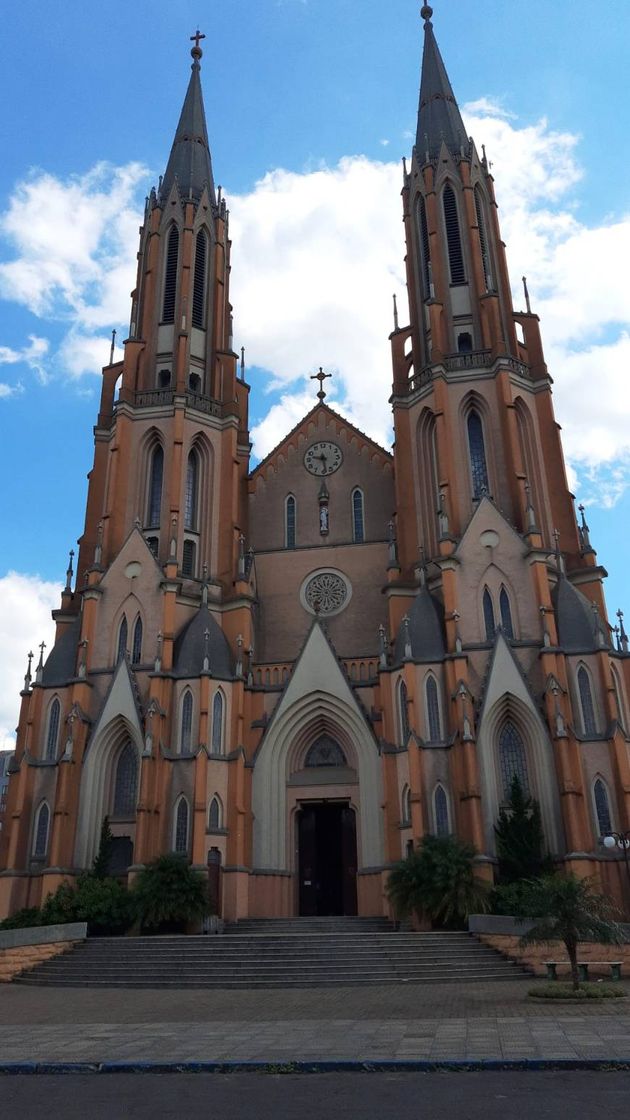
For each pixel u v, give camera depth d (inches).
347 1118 498.9
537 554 2204.7
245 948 1581.0
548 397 2549.2
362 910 2107.5
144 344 2773.1
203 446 2672.2
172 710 2192.4
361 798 2193.7
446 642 2191.2
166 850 2042.3
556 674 2054.6
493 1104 527.8
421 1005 1061.1
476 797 1936.5
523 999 1097.4
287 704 2299.5
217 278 2955.2
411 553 2434.8
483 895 1738.4
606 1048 698.8
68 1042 800.9
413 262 2842.0
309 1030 848.9
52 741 2242.9
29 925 1847.9
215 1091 584.1
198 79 3459.6
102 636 2332.7
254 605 2549.2
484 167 2952.8
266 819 2204.7
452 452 2431.1
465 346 2667.3
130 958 1563.7
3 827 2155.5
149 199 3095.5
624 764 1958.7
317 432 2844.5
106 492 2534.5
